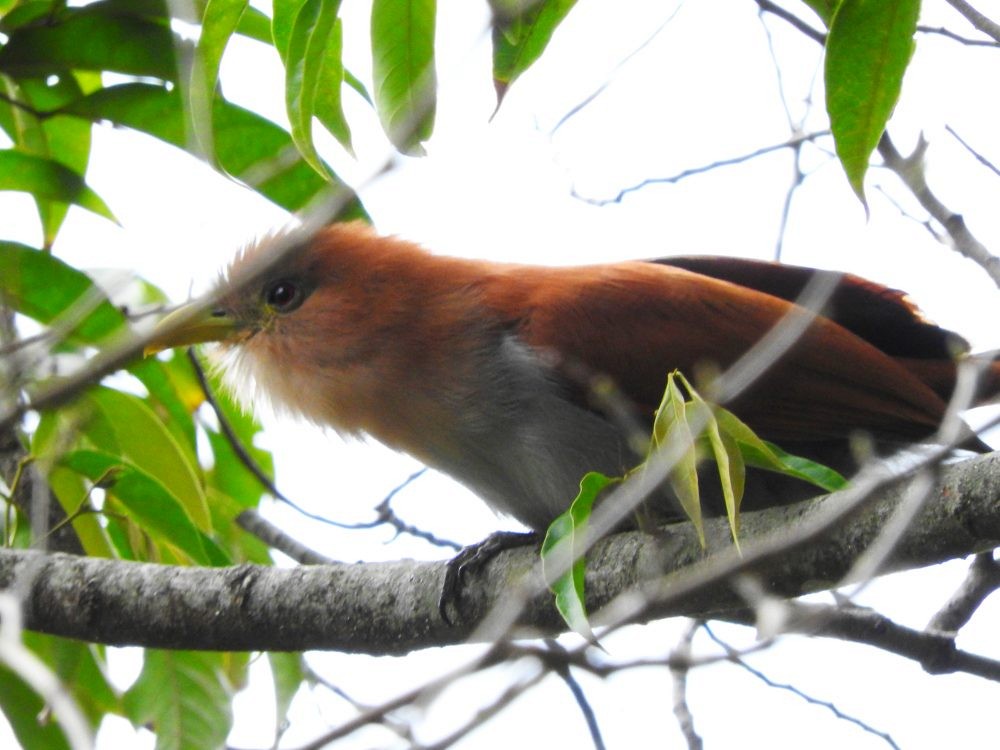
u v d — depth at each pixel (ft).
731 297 34.35
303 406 35.78
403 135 19.58
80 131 35.83
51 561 29.86
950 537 23.11
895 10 20.61
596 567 26.89
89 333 33.12
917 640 31.12
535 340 33.40
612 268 35.22
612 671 17.81
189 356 38.91
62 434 32.24
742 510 32.78
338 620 28.89
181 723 34.35
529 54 22.38
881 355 34.37
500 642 17.30
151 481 33.68
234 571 29.43
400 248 35.22
